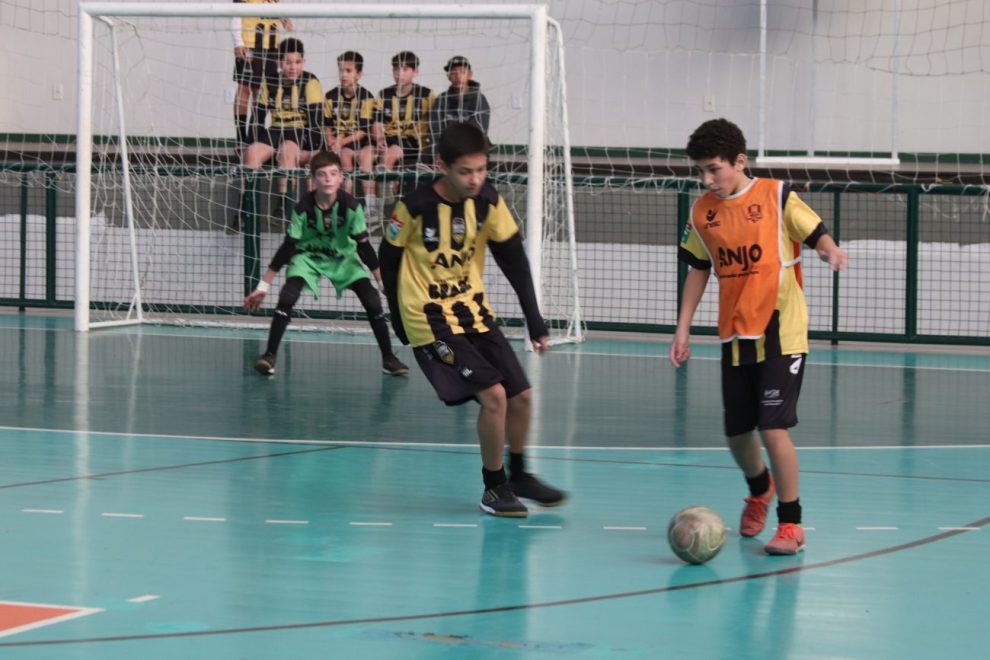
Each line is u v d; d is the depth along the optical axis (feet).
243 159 48.83
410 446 24.38
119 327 46.73
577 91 53.31
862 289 45.29
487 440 18.47
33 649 12.21
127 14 42.24
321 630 12.94
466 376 18.37
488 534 17.42
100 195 49.70
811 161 49.39
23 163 49.42
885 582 15.05
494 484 18.71
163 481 20.65
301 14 40.37
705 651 12.41
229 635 12.73
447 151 17.90
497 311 46.96
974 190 43.57
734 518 18.57
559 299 46.09
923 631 13.14
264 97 48.16
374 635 12.78
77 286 44.47
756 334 16.61
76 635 12.67
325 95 50.62
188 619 13.26
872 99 50.93
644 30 52.70
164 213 49.06
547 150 44.86
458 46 53.11
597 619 13.44
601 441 25.25
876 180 50.34
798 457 23.63
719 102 52.31
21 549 16.19
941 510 19.04
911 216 44.29
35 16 56.13
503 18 39.70
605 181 46.39
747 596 14.40
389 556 16.12
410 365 37.52
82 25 42.39
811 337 45.78
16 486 20.06
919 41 50.47
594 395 31.94
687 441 25.31
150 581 14.76
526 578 15.11
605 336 47.14
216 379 33.63
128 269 49.37
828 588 14.76
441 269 18.61
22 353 38.27
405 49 53.31
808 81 51.37
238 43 48.37
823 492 20.35
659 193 46.37
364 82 53.62
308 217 34.19
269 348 34.45
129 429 25.71
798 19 51.19
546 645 12.51
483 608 13.83
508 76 52.90
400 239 18.60
